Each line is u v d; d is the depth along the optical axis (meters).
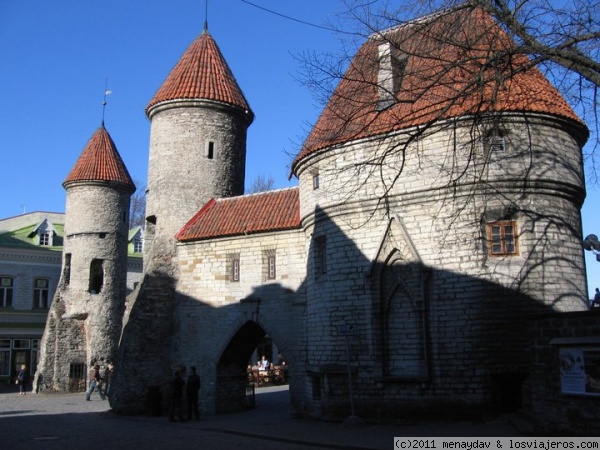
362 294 19.61
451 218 18.16
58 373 38.88
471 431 15.48
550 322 14.02
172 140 30.05
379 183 19.69
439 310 18.14
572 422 13.17
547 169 18.16
